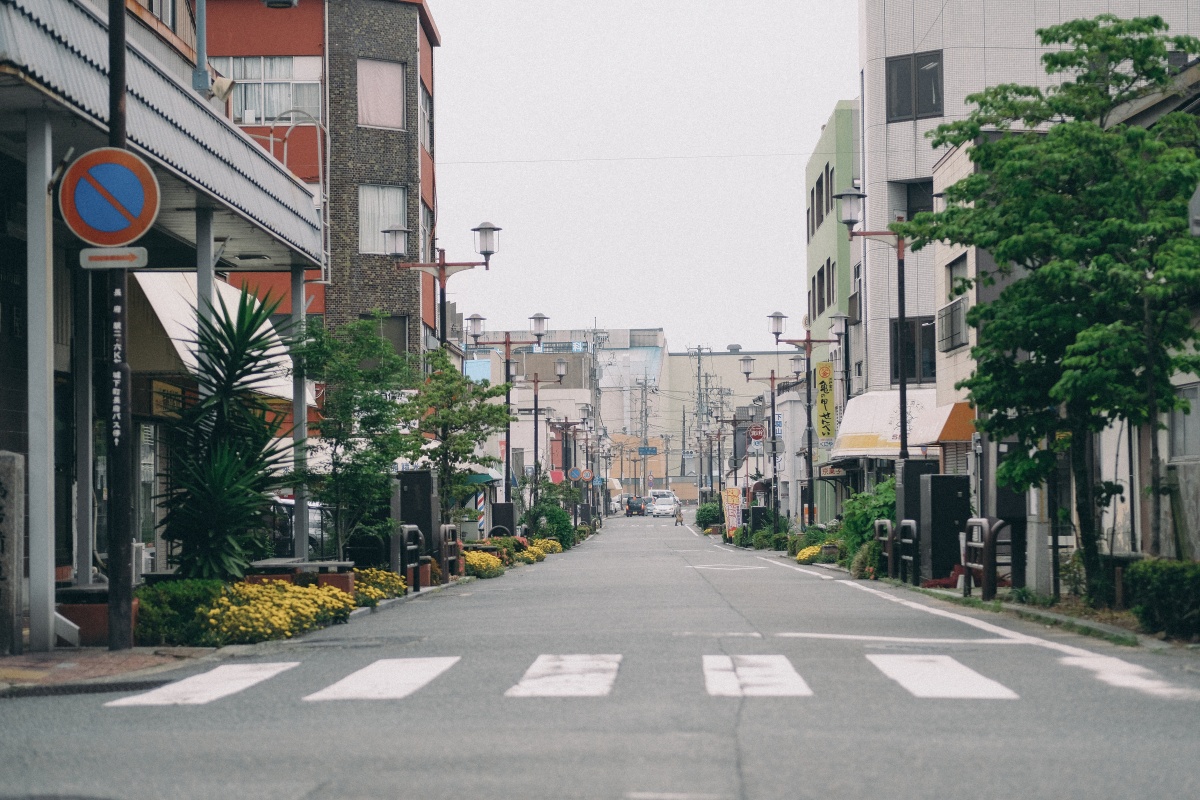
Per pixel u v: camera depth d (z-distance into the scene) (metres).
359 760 7.02
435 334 49.94
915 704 8.84
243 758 7.16
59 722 8.82
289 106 44.66
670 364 169.25
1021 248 15.89
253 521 16.22
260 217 19.98
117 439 13.32
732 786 6.21
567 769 6.64
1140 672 10.74
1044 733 7.73
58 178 13.62
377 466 22.28
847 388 54.94
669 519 132.25
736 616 16.75
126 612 13.35
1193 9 45.56
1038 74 46.28
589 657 11.77
